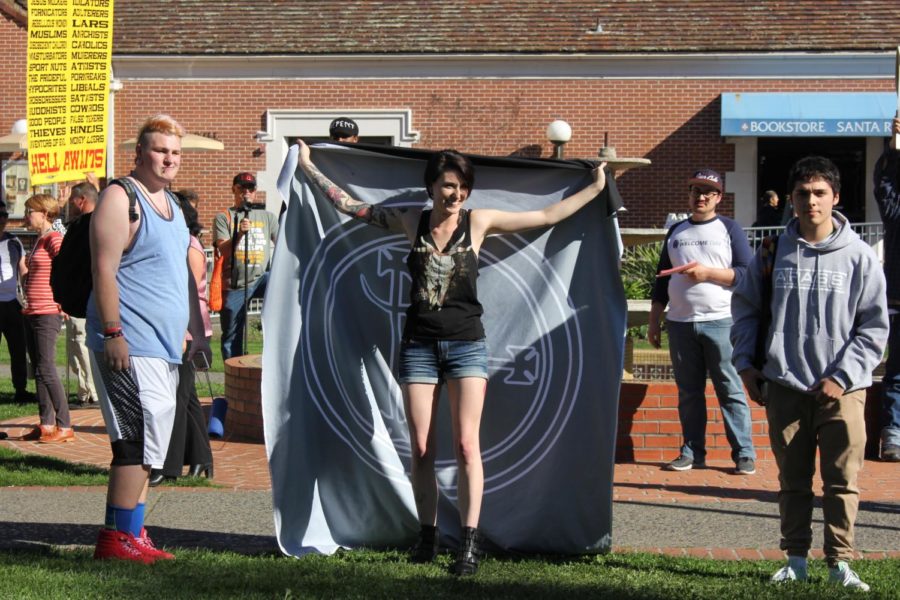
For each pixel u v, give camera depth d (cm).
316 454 565
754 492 728
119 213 513
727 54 2244
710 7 2342
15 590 467
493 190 571
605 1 2380
